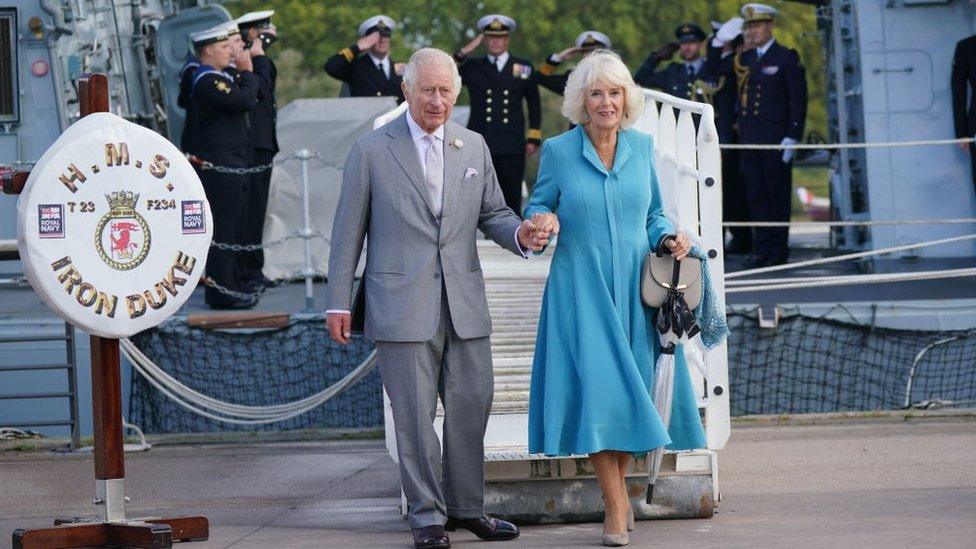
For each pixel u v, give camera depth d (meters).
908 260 49.88
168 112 58.53
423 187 23.23
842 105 55.59
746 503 26.50
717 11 149.38
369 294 23.22
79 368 40.22
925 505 25.38
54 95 46.97
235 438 37.03
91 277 22.33
